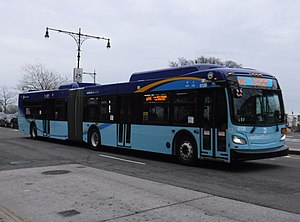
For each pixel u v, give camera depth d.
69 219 5.50
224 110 9.92
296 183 8.34
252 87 10.27
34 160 12.12
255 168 10.81
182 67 11.77
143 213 5.75
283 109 10.98
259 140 10.06
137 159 12.70
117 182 8.30
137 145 13.14
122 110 14.01
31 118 21.75
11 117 41.50
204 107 10.54
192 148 10.93
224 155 9.88
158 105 12.24
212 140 10.25
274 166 11.28
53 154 13.91
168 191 7.34
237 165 11.43
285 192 7.33
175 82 11.62
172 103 11.66
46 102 20.05
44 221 5.42
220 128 10.02
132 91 13.52
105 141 14.92
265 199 6.69
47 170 10.01
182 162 11.27
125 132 13.77
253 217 5.50
